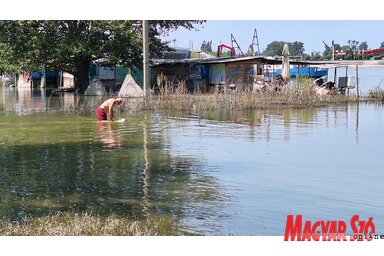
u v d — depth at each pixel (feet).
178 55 178.60
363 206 29.30
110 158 42.50
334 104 97.30
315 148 47.39
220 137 54.13
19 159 42.11
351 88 121.08
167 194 31.55
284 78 114.21
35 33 118.42
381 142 50.83
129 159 42.06
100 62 133.39
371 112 82.23
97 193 31.73
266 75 152.15
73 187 33.14
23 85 182.50
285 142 50.85
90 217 26.81
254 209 28.63
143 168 38.70
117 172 37.35
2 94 133.18
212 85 130.72
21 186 33.30
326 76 160.25
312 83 101.55
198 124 65.16
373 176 36.17
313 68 156.87
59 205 29.27
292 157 42.93
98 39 120.06
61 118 72.08
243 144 49.62
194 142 50.57
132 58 124.67
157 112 80.79
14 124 65.10
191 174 36.76
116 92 126.82
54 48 117.91
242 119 71.26
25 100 108.47
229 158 42.52
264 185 33.68
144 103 83.92
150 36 126.82
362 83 184.14
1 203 29.58
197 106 84.94
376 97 105.91
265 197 30.91
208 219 26.96
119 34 118.21
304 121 69.05
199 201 30.01
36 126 63.00
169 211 28.25
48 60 124.06
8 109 86.69
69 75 165.68
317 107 91.09
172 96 89.10
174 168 38.75
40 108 87.86
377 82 192.13
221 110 84.74
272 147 47.85
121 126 63.00
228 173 37.11
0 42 120.98
